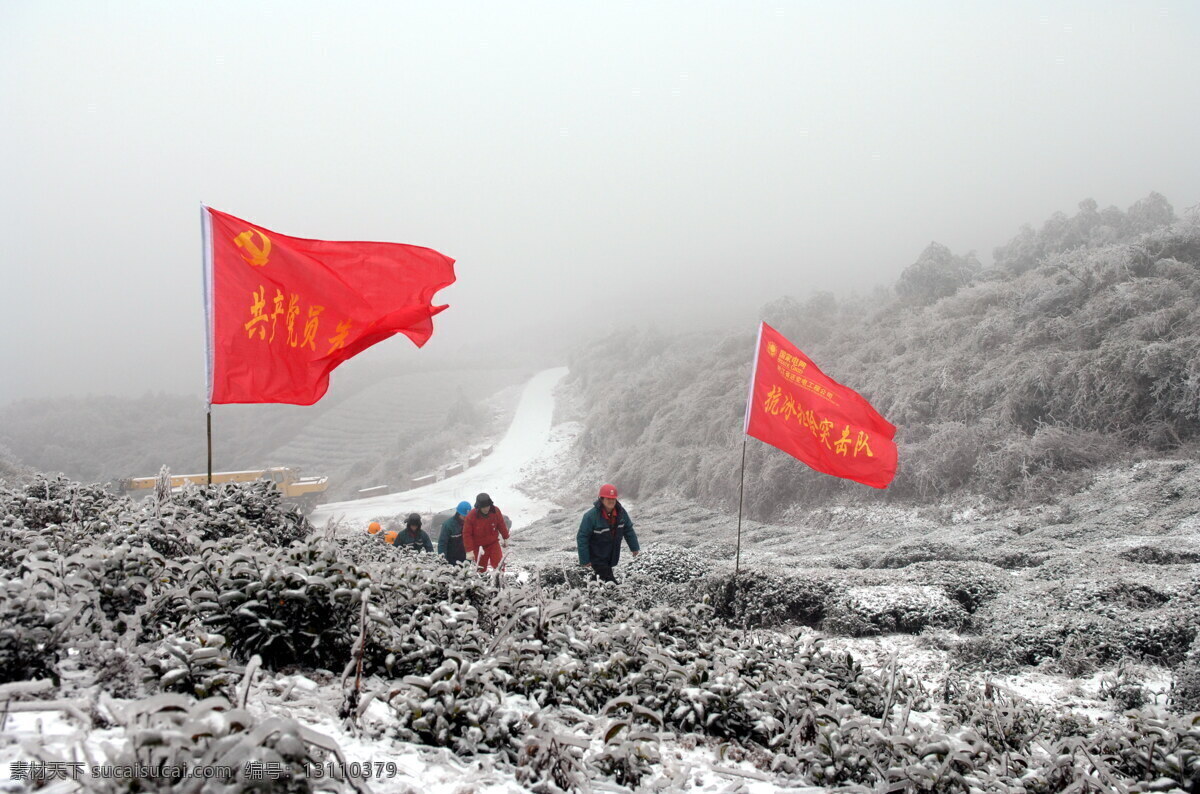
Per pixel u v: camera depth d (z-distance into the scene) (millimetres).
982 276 37250
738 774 3213
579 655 4156
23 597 2768
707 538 21828
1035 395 24516
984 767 3537
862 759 3391
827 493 26828
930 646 8742
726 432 34156
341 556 4227
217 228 6133
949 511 22375
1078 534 15703
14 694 2338
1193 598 9102
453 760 2721
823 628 9484
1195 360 21141
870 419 9398
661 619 5246
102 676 2691
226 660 2846
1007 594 9820
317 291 6328
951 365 27656
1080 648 7891
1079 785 3295
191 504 6090
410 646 3547
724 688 3863
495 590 4938
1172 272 25375
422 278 6527
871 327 37375
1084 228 41031
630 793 2816
